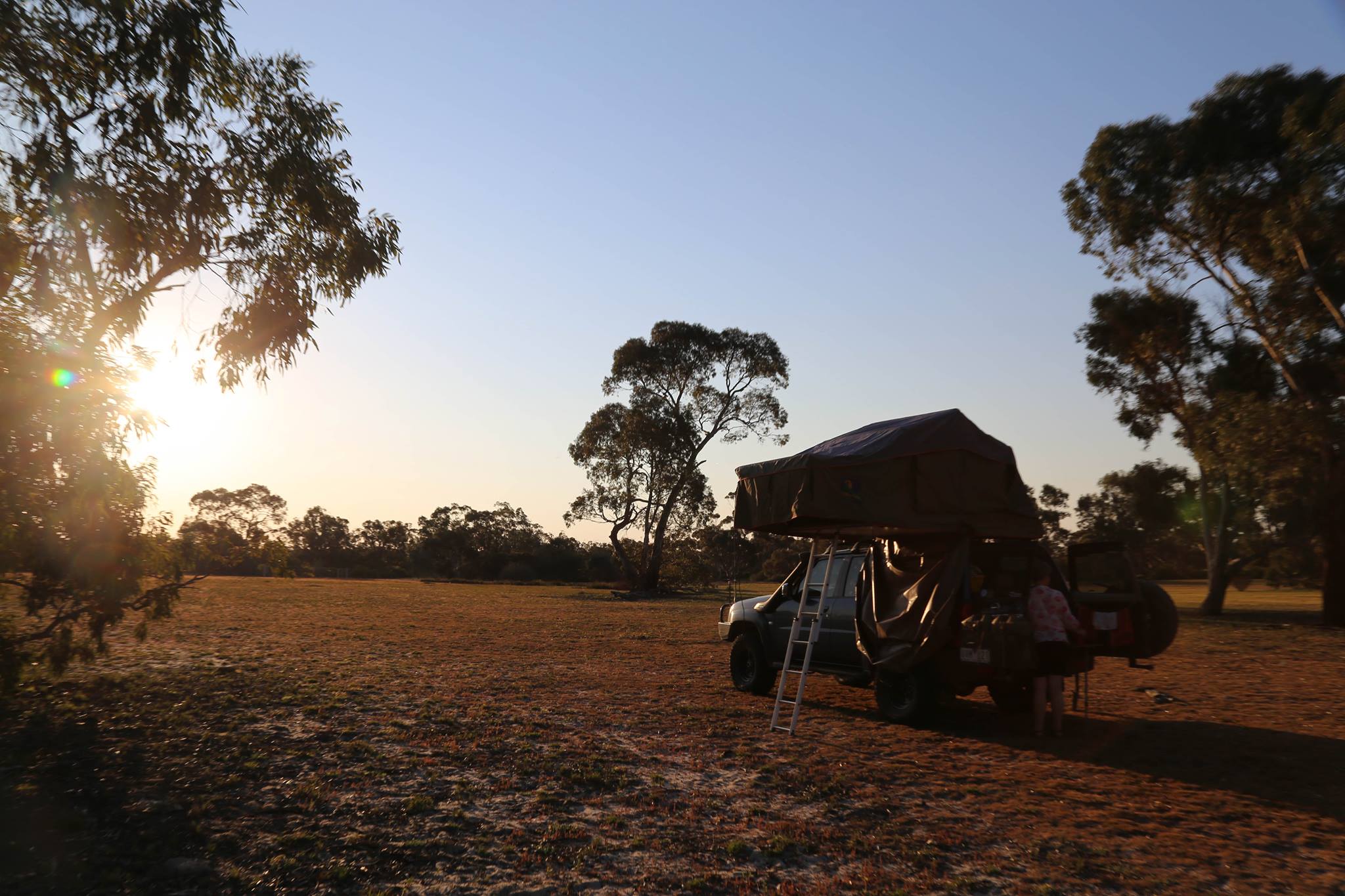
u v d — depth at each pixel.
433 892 4.81
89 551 9.39
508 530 100.44
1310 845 5.78
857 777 7.48
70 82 10.73
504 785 7.05
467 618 27.69
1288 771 7.82
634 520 57.75
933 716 9.75
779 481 9.73
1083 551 11.11
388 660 15.48
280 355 13.08
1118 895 4.91
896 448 9.26
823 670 11.19
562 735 9.12
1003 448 10.13
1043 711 9.28
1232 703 11.70
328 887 4.85
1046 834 5.95
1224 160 29.80
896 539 10.46
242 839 5.57
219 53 11.62
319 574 99.62
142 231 11.28
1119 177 32.19
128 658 14.60
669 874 5.15
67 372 9.09
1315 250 27.64
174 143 11.58
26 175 10.56
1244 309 31.20
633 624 26.42
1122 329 34.84
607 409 58.12
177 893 4.70
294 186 12.37
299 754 7.94
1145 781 7.45
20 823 5.67
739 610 12.71
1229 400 30.23
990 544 10.48
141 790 6.58
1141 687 13.31
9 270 9.76
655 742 8.89
